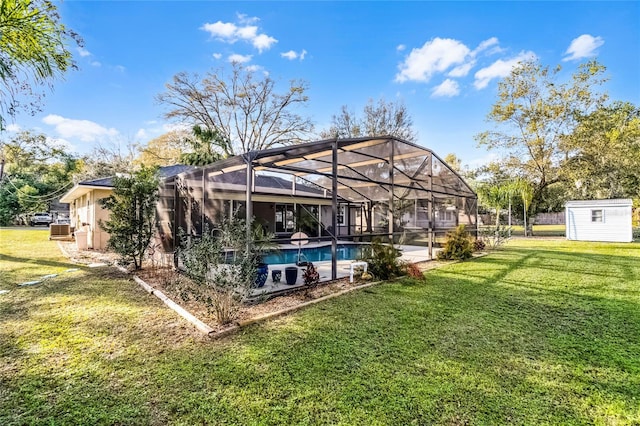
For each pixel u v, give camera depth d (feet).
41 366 10.39
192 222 27.35
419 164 35.06
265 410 8.17
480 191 72.28
